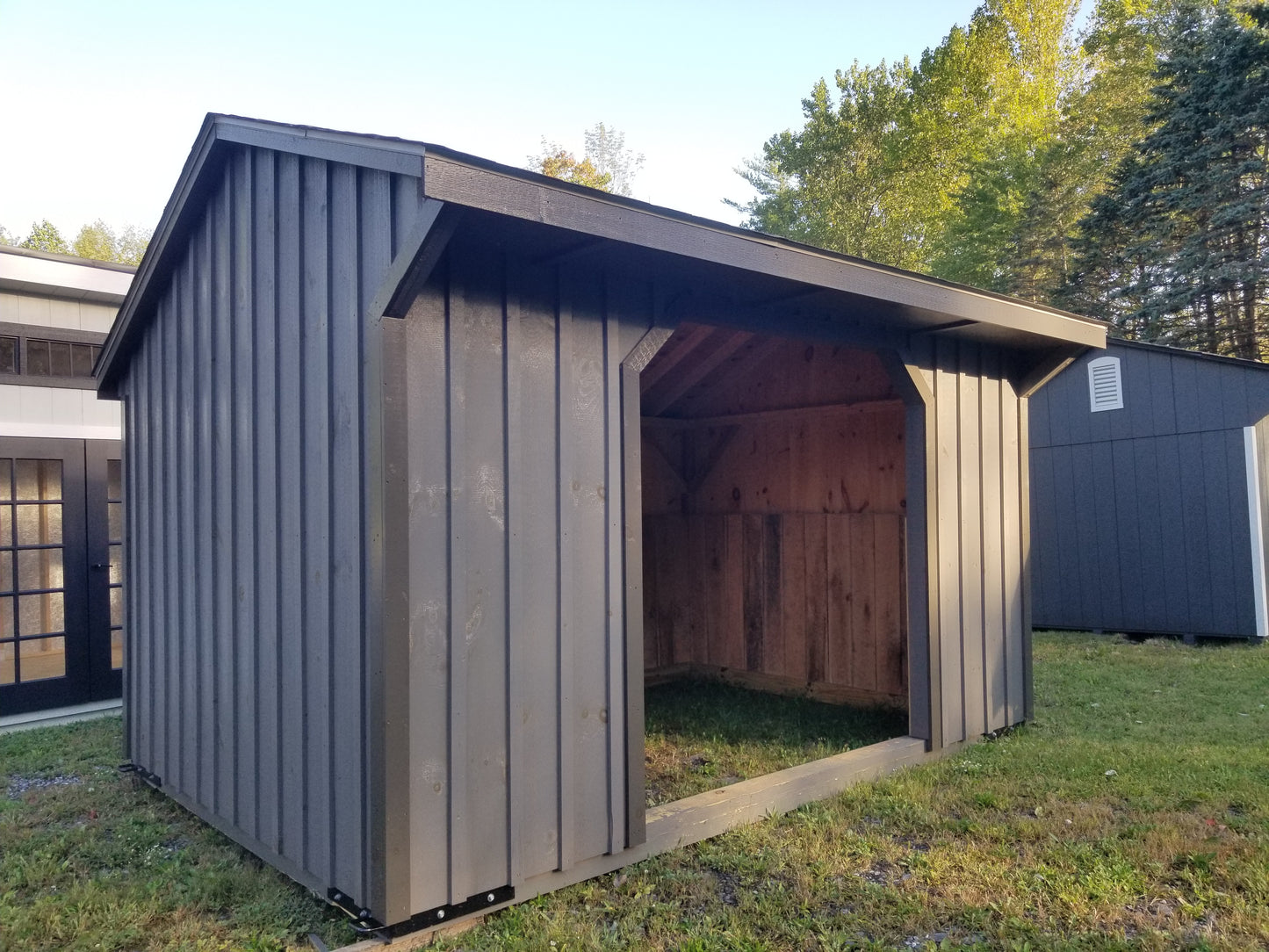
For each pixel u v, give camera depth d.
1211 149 15.55
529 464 3.09
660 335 3.52
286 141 3.17
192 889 3.22
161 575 4.56
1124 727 5.34
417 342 2.81
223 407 3.90
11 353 6.00
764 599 6.83
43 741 5.49
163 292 4.56
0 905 3.10
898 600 5.91
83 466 6.29
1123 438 9.57
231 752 3.75
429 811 2.78
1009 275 20.61
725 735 5.34
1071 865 3.27
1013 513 5.43
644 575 7.14
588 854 3.21
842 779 4.21
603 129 39.31
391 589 2.70
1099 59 26.09
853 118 26.77
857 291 3.72
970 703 4.97
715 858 3.38
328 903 3.07
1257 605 8.60
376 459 2.73
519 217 2.58
